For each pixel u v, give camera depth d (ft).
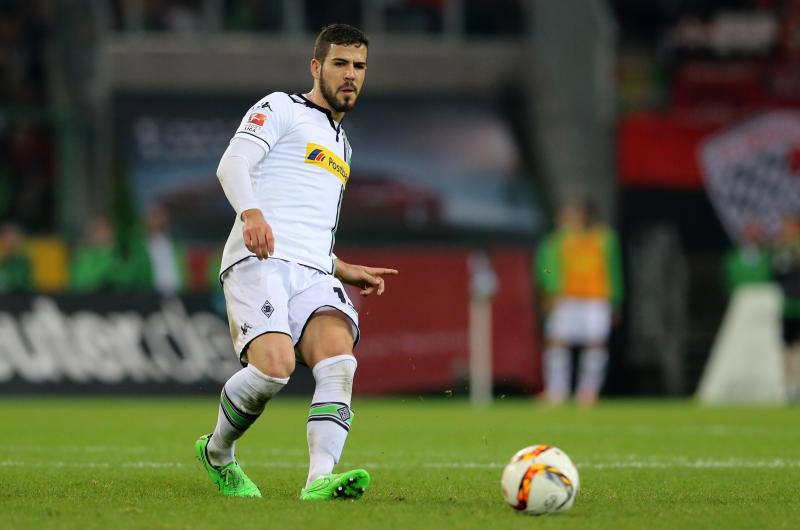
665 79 237.45
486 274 207.62
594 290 183.01
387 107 234.79
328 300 59.98
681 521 51.03
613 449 97.04
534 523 49.57
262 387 57.47
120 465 79.87
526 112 234.99
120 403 168.76
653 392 213.05
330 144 62.13
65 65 237.25
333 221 62.34
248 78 237.45
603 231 185.26
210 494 61.72
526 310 208.03
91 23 237.45
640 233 219.61
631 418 142.51
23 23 237.45
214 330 173.78
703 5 236.02
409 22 240.94
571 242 183.73
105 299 173.88
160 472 74.90
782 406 176.14
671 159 221.66
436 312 202.49
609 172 230.68
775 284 191.31
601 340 184.85
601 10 235.40
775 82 232.73
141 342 173.47
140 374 172.86
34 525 48.34
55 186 238.27
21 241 212.84
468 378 199.21
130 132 233.55
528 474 51.62
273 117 60.59
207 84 236.63
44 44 237.04
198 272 220.84
